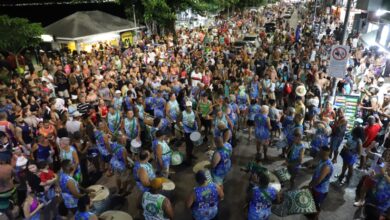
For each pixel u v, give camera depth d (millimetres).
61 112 10578
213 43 22891
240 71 15539
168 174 8281
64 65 17047
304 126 10078
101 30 20750
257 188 5184
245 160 9656
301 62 17641
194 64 16875
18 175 7355
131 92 11055
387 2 19000
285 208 5906
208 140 10711
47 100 11039
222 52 20016
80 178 7211
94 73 15250
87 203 4867
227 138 6852
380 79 12648
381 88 12516
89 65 16516
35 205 6430
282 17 50594
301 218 6910
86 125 8820
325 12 44438
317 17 42125
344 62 9609
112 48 20266
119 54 19375
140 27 25844
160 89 11586
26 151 8867
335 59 9688
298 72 15164
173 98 10094
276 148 10336
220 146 6535
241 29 36438
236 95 11852
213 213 5113
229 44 25297
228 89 12812
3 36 16656
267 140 9117
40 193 6945
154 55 19000
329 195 7715
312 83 14047
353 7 28781
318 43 23859
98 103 10992
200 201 4953
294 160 7680
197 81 14070
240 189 8125
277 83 13867
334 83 10273
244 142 10984
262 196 5074
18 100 11477
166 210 4898
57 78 14031
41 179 6980
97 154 8711
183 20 37344
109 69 15852
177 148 10336
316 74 13453
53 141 8945
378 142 9727
